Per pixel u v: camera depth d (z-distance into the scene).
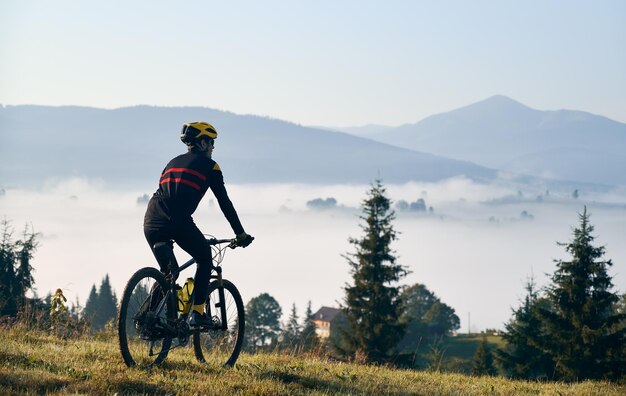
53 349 7.88
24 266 20.09
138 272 6.52
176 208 6.73
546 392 8.99
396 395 7.22
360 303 44.75
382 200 47.28
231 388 6.34
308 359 10.01
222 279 7.48
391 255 46.16
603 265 38.53
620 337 36.94
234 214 7.09
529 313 40.34
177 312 6.85
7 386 5.62
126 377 6.07
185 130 7.03
